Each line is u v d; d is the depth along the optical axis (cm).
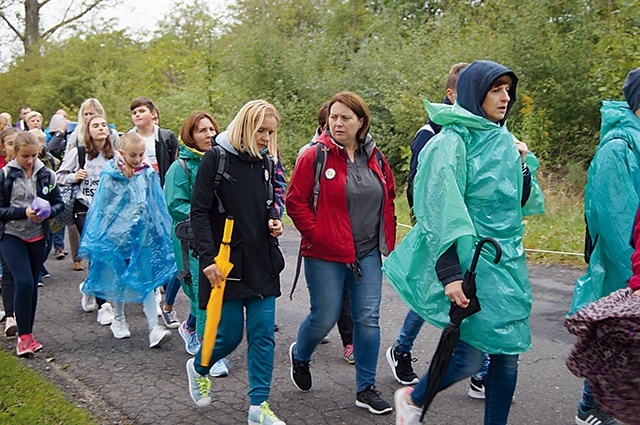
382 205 455
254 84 1697
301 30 1945
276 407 468
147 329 654
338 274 452
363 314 451
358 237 448
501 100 363
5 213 559
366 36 1958
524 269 369
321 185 444
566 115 1345
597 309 287
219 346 428
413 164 471
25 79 2653
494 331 355
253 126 413
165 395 496
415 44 1541
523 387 495
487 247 357
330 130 450
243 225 415
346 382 512
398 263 385
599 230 380
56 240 970
